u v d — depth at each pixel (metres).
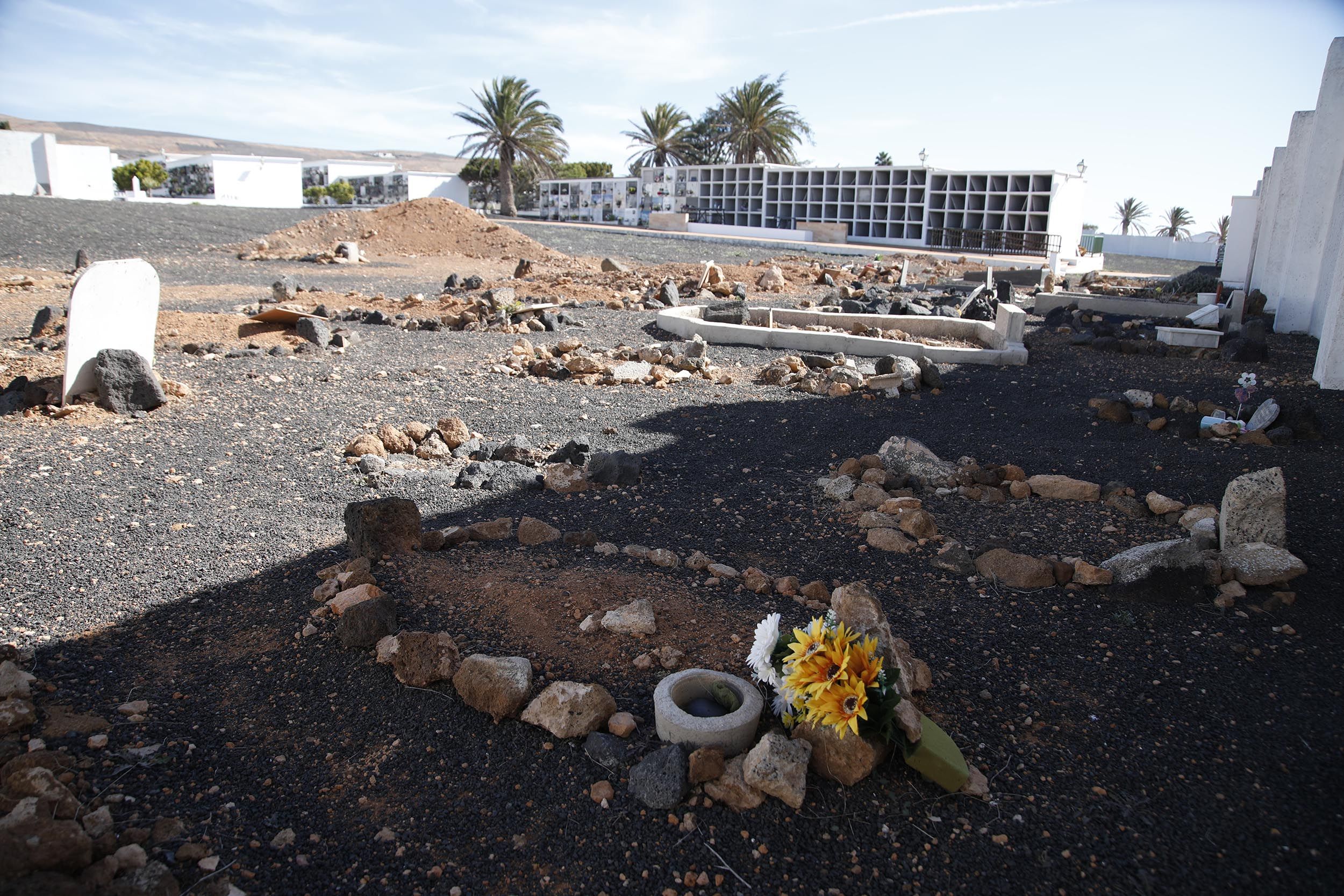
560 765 2.59
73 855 2.04
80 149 47.41
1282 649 3.27
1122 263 37.62
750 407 7.78
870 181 40.72
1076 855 2.25
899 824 2.36
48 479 5.10
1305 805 2.41
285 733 2.78
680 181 51.56
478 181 71.31
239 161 60.75
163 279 16.28
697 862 2.23
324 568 3.97
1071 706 2.92
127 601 3.66
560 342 10.33
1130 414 7.31
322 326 9.72
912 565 4.14
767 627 2.75
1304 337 11.96
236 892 2.10
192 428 6.41
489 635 3.28
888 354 10.22
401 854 2.26
